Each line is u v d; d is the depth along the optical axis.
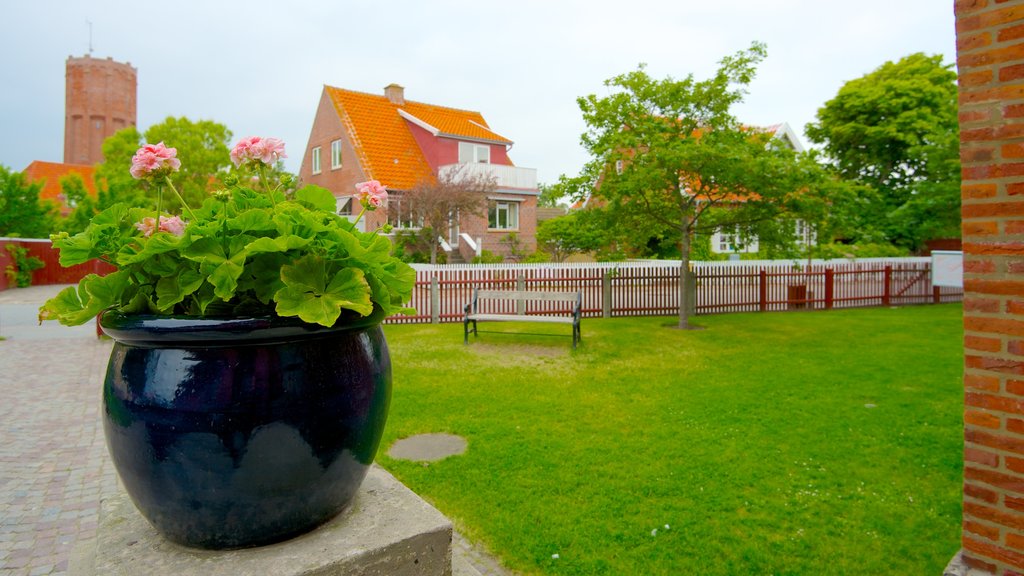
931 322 13.97
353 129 29.97
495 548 3.46
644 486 4.29
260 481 1.74
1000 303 2.57
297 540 1.91
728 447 5.09
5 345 11.04
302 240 1.75
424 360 9.16
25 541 3.60
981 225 2.62
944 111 26.53
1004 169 2.54
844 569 3.23
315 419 1.79
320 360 1.83
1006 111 2.53
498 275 15.69
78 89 85.88
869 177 29.64
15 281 25.80
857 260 22.08
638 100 12.85
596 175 12.45
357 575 1.84
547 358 9.34
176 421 1.67
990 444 2.61
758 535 3.59
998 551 2.59
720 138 12.04
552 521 3.77
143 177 1.89
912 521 3.77
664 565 3.27
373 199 2.25
